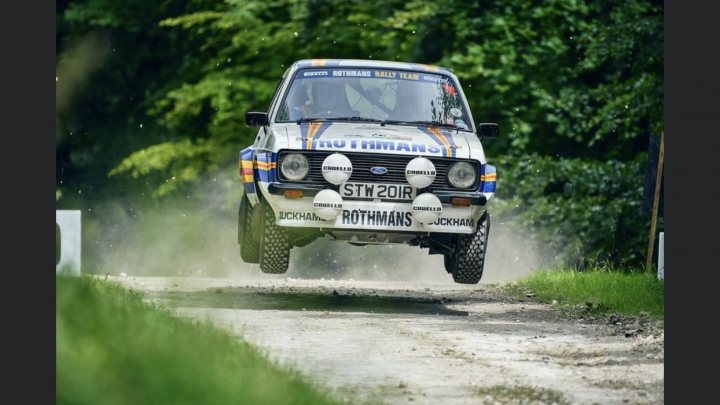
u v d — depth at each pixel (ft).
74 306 84.07
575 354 101.81
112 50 319.06
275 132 141.18
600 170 265.34
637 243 254.06
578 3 282.15
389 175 136.46
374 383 87.04
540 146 287.69
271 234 139.85
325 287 168.14
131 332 82.89
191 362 78.59
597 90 276.82
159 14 314.14
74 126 319.88
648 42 281.13
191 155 282.36
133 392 74.64
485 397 82.64
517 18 283.38
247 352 86.38
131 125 318.45
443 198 136.87
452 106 150.61
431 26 285.23
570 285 156.87
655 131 271.08
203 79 293.64
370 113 147.84
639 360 98.27
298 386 78.43
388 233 136.87
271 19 295.69
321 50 286.05
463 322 123.95
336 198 134.62
